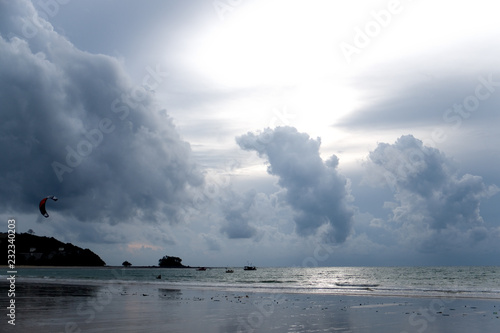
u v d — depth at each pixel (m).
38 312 24.47
